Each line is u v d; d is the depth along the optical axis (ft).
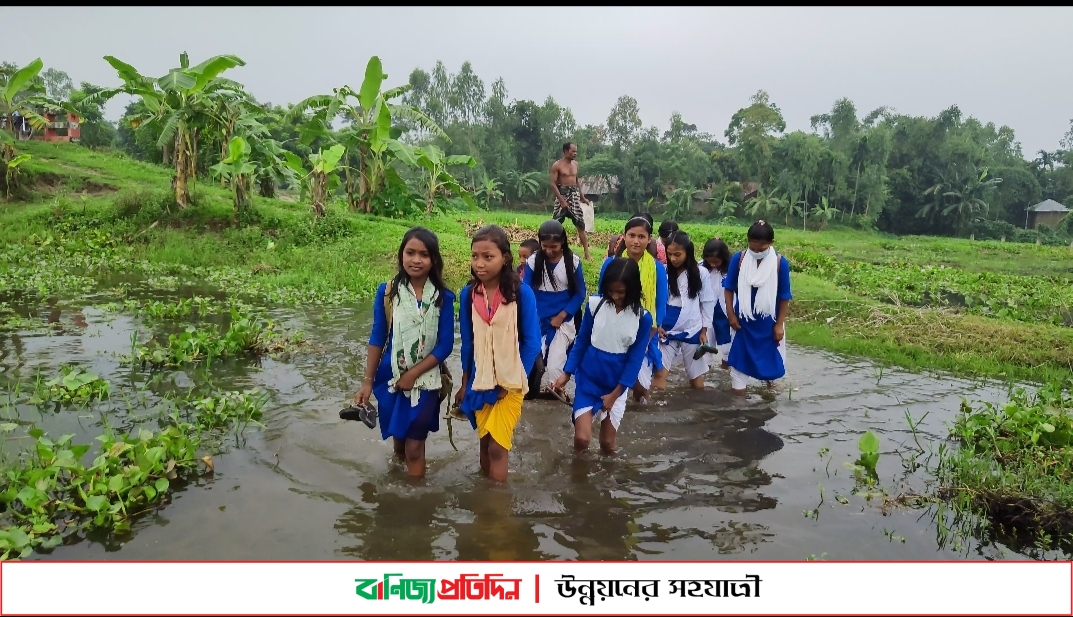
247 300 32.27
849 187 176.86
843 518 12.48
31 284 33.24
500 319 12.87
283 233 46.16
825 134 204.54
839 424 17.62
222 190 58.80
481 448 13.98
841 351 25.94
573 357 15.21
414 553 11.13
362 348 23.61
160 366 20.57
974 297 38.86
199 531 11.44
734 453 15.55
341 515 12.21
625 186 190.29
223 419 16.10
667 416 18.02
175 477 13.28
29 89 58.44
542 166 197.26
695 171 191.83
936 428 17.33
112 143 137.59
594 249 47.26
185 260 41.78
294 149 101.24
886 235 167.32
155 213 47.70
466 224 58.49
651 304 18.67
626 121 200.75
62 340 23.24
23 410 16.47
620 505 12.90
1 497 11.56
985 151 192.03
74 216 48.03
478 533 11.80
